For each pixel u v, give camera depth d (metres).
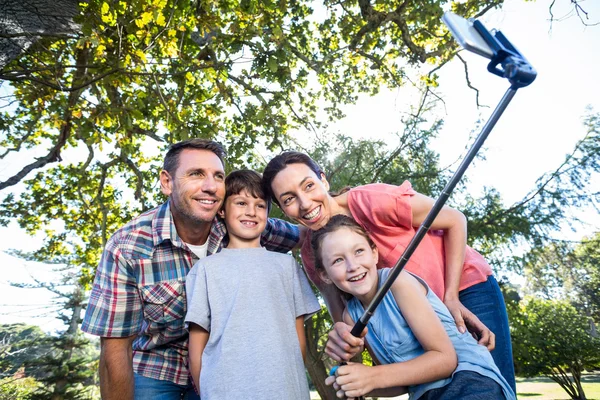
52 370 13.32
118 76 5.32
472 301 2.26
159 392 2.50
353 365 1.75
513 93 1.24
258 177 2.50
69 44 6.58
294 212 2.42
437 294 2.19
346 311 2.14
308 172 2.41
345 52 9.03
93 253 11.18
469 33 1.30
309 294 2.23
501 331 2.18
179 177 2.32
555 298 14.12
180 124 6.08
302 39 8.22
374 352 1.99
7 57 4.58
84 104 6.78
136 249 2.36
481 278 2.29
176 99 6.70
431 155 9.72
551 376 16.64
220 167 2.38
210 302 2.05
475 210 9.79
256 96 6.87
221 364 1.90
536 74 1.22
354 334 1.78
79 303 16.38
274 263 2.19
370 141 9.20
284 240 2.83
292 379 1.93
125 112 6.19
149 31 4.97
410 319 1.80
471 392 1.63
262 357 1.90
